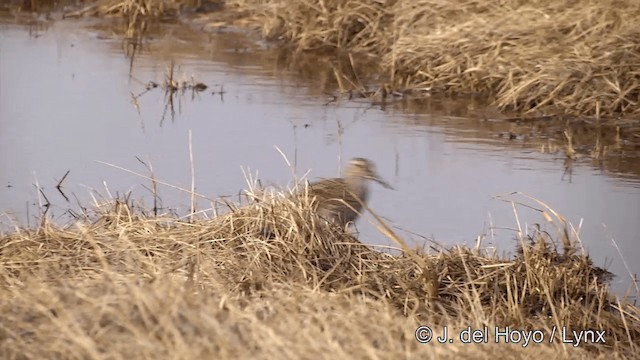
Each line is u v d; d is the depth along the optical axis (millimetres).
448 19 45281
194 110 39250
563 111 39281
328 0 48781
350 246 24906
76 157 33812
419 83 42906
